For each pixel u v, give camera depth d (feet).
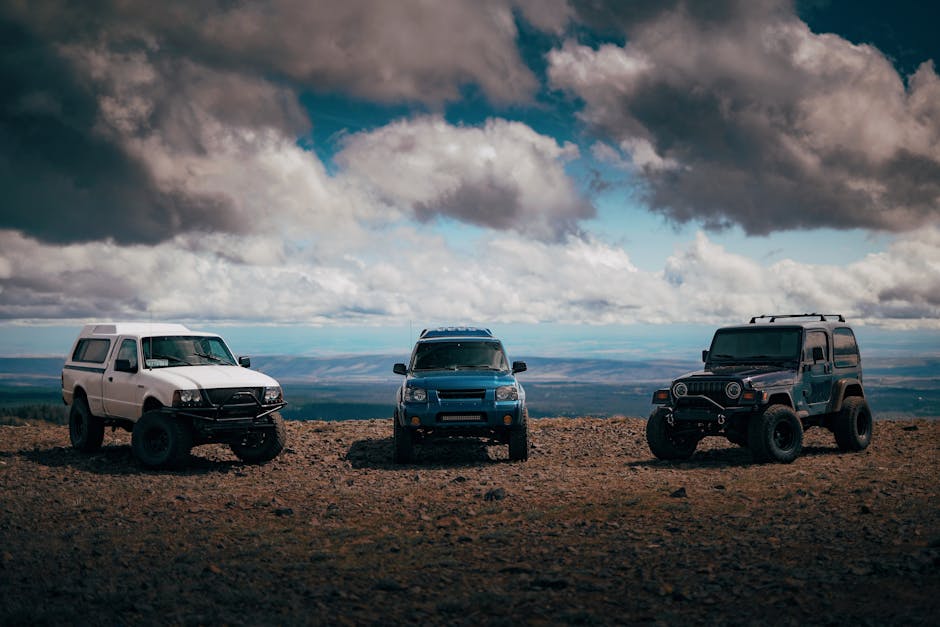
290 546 21.49
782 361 39.86
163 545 21.66
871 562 17.62
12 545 21.72
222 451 45.44
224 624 14.70
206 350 44.24
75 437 45.50
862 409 42.01
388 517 25.61
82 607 15.84
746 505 25.68
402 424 39.70
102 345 45.09
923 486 28.37
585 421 60.95
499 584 17.24
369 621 14.87
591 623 14.49
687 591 16.25
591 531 22.48
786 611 14.79
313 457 42.80
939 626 13.55
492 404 39.29
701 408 38.04
